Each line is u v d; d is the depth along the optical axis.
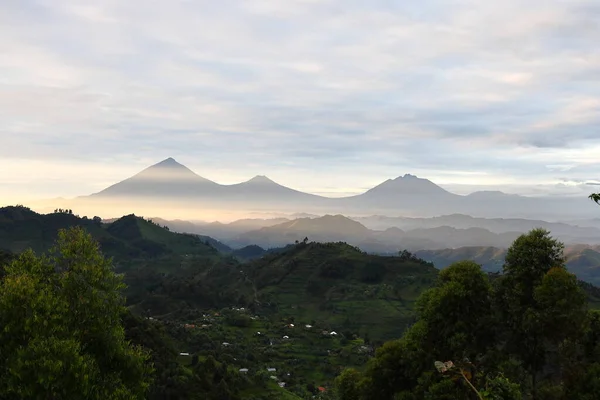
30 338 18.25
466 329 25.34
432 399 23.77
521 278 24.61
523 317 23.36
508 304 24.80
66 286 21.36
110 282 22.83
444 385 23.52
